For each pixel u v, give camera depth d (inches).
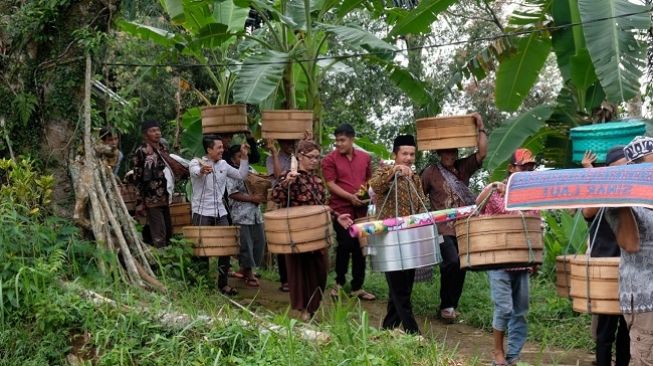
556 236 388.8
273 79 331.0
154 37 402.0
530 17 365.1
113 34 332.8
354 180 328.5
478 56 371.2
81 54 315.6
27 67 317.1
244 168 338.0
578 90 354.6
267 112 319.0
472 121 290.2
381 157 491.2
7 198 282.4
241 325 230.8
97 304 250.1
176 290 288.0
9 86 317.1
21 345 239.6
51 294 249.0
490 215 225.5
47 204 305.7
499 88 385.1
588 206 182.7
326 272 288.5
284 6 378.3
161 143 345.7
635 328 190.5
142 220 359.3
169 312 244.1
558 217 436.5
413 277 263.9
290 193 287.1
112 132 329.4
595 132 288.5
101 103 339.6
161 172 338.0
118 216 304.5
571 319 314.5
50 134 314.7
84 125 310.0
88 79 311.7
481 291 366.0
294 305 287.0
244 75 331.0
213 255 315.3
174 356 223.5
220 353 217.2
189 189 439.5
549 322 319.6
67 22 316.8
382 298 359.3
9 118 316.5
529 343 295.1
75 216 298.0
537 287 374.3
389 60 388.5
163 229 339.3
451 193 298.2
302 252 272.2
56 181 311.0
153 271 306.7
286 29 401.7
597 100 354.3
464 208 241.9
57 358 236.1
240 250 355.9
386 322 278.4
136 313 241.6
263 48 412.2
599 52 307.0
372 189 266.5
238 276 378.0
